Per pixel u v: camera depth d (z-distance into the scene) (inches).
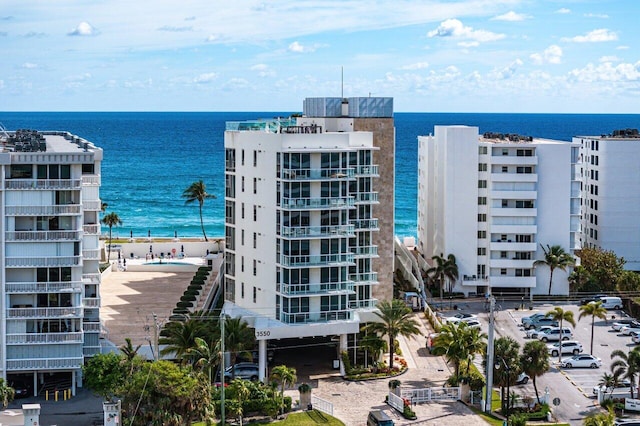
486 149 6510.8
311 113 5344.5
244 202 5073.8
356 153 4948.3
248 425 4020.7
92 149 4431.6
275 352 5027.1
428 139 7076.8
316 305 4744.1
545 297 6520.7
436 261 6673.2
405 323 4790.8
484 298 6525.6
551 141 6850.4
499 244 6510.8
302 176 4699.8
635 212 7406.5
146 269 6865.2
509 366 4224.9
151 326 4990.2
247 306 5088.6
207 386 3823.8
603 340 5526.6
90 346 4439.0
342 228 4778.5
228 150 5226.4
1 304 4234.7
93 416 4062.5
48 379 4458.7
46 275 4256.9
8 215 4205.2
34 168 4220.0
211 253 7450.8
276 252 4776.1
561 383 4751.5
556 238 6565.0
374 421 3924.7
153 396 3668.8
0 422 3846.0
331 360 4948.3
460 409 4293.8
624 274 6382.9
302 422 4067.4
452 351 4463.6
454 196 6540.4
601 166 7421.3
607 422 3821.4
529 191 6505.9
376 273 5083.7
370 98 5246.1
